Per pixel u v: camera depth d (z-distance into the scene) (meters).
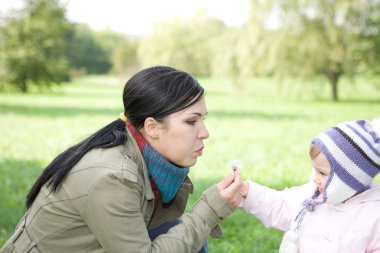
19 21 33.09
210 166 8.18
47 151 9.62
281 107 22.98
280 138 12.30
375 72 26.08
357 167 2.37
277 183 6.58
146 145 2.28
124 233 2.11
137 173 2.20
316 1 22.09
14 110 19.23
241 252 3.90
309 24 22.91
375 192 2.44
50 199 2.21
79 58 71.69
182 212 2.61
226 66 22.95
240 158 9.17
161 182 2.34
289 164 8.53
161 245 2.17
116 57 83.00
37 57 32.97
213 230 2.38
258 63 22.56
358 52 24.03
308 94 24.95
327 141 2.41
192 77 2.30
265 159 9.09
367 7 22.20
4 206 5.02
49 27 34.69
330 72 27.45
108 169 2.12
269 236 4.29
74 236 2.20
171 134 2.21
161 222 2.57
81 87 46.69
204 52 46.94
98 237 2.14
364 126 2.46
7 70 32.16
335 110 21.34
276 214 2.66
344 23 22.67
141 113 2.22
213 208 2.25
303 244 2.51
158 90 2.19
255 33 21.91
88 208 2.11
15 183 6.29
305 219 2.53
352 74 24.53
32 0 34.31
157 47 48.72
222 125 15.18
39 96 30.58
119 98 30.17
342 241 2.37
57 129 13.61
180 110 2.19
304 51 23.05
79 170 2.16
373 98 30.56
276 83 23.97
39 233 2.23
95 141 2.27
